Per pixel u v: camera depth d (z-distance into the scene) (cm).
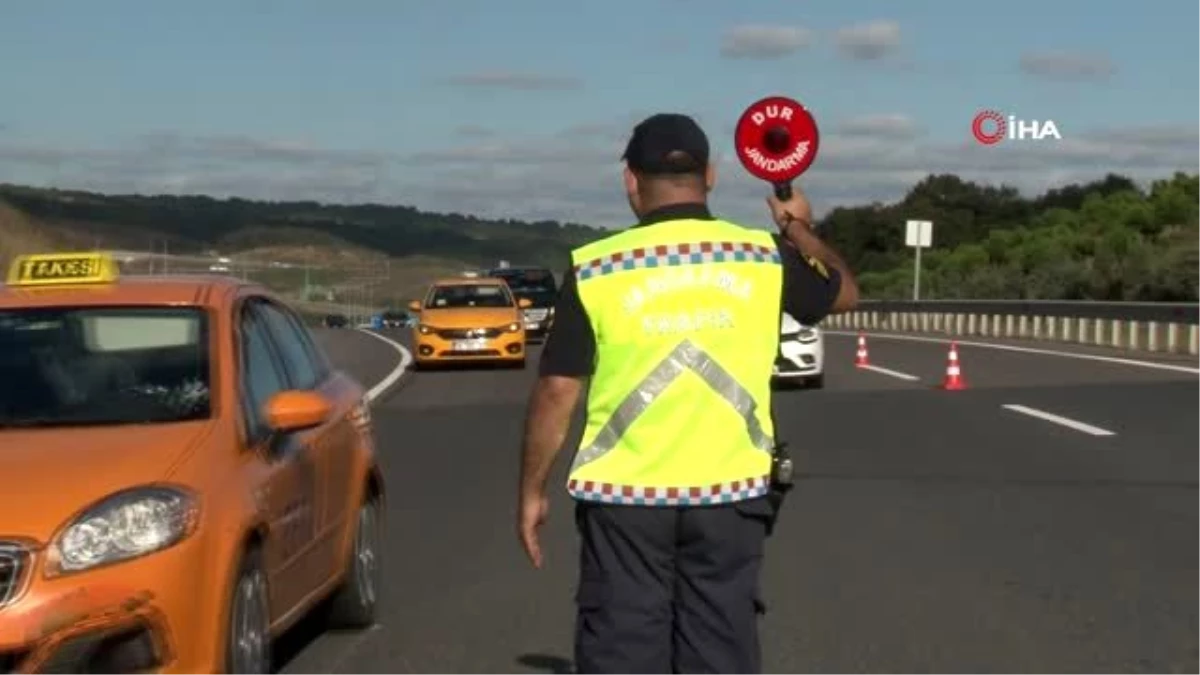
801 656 811
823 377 2575
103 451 637
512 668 795
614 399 493
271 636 694
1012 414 1945
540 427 502
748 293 495
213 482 639
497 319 2962
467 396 2364
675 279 491
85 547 594
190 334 729
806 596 948
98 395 703
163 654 600
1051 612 902
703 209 507
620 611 495
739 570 500
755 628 507
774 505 509
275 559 695
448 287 3122
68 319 739
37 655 580
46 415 693
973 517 1215
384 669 792
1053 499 1293
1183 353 3256
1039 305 4216
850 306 519
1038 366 2841
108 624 587
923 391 2295
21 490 607
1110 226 7425
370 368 2995
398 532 1188
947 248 9288
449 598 957
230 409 692
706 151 509
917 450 1612
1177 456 1545
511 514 1266
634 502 491
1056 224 8262
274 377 769
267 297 827
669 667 501
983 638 845
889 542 1117
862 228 9694
